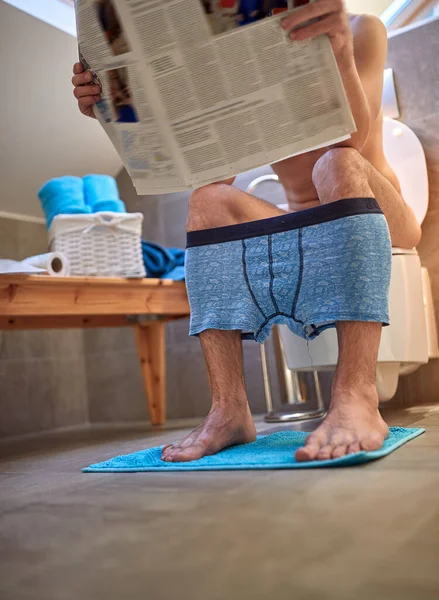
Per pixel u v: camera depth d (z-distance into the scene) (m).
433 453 0.99
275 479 0.89
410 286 1.65
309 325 1.21
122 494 0.88
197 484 0.90
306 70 1.02
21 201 2.50
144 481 0.97
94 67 1.10
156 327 2.32
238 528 0.66
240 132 1.08
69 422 2.71
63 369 2.72
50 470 1.24
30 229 2.59
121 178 2.69
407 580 0.48
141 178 1.18
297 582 0.50
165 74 1.07
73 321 2.25
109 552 0.62
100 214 1.92
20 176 2.38
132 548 0.62
